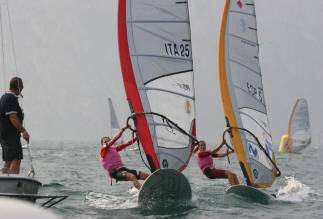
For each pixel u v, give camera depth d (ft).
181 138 117.70
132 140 113.39
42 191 126.93
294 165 289.74
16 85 80.94
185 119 119.44
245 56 132.67
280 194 130.00
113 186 145.28
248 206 104.99
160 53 117.70
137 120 113.09
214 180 168.45
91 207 100.12
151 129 113.91
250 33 134.62
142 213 93.40
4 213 31.65
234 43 130.93
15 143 80.28
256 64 135.03
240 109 128.88
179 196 101.50
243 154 126.21
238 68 130.82
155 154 113.60
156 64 117.08
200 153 125.39
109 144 109.60
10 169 80.28
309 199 121.60
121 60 114.32
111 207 100.63
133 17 115.96
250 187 113.80
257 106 133.39
